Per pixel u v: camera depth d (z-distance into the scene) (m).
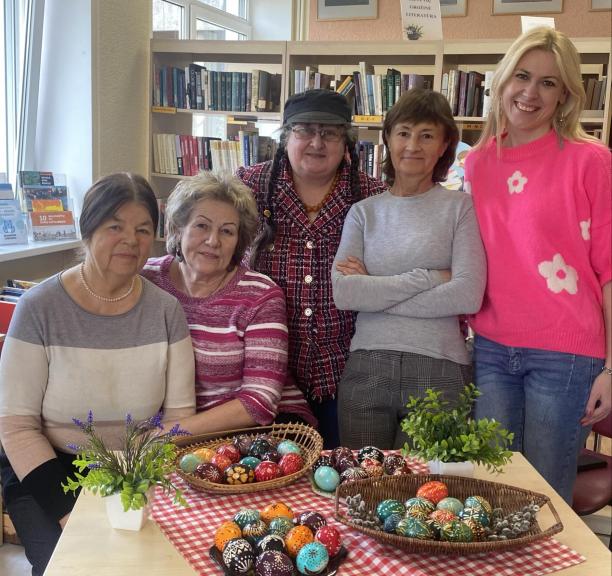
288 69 4.22
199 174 2.07
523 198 1.98
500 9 5.85
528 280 1.96
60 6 3.76
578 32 5.71
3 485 1.86
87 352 1.84
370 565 1.24
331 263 2.29
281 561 1.16
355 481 1.39
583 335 1.91
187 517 1.40
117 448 1.88
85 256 1.87
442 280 2.01
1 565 2.36
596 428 2.38
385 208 2.14
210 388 2.07
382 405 2.04
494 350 2.06
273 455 1.61
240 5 6.65
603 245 1.91
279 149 2.33
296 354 2.30
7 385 1.79
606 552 1.30
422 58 4.24
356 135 2.33
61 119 3.87
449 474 1.53
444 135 2.07
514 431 2.07
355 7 6.28
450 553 1.23
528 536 1.22
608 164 1.89
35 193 3.54
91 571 1.21
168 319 1.94
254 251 2.30
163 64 4.50
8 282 2.90
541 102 1.93
